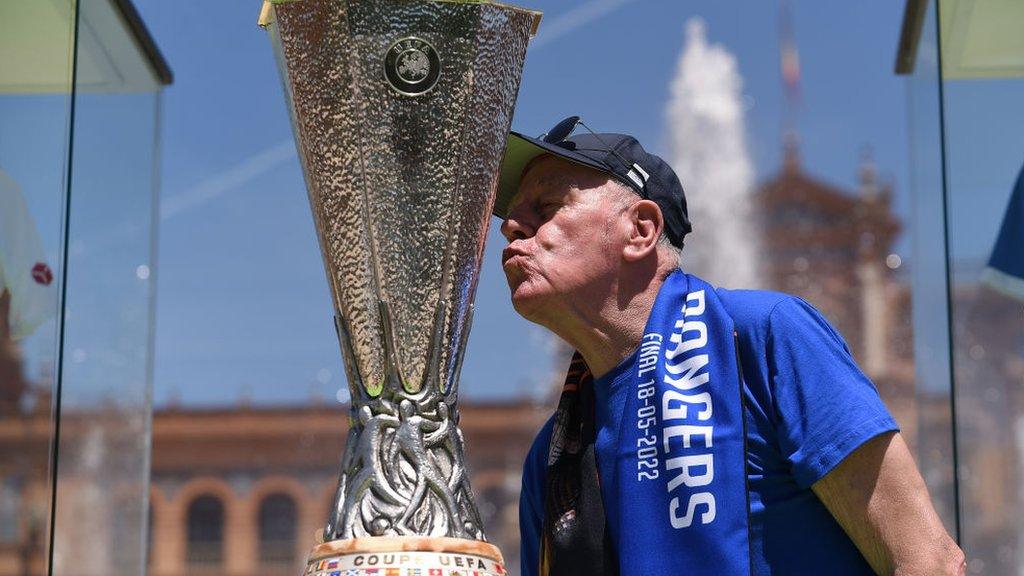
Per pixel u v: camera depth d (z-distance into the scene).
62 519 4.41
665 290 2.71
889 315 41.19
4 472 4.32
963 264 3.80
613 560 2.65
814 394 2.54
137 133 4.19
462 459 2.30
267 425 47.91
